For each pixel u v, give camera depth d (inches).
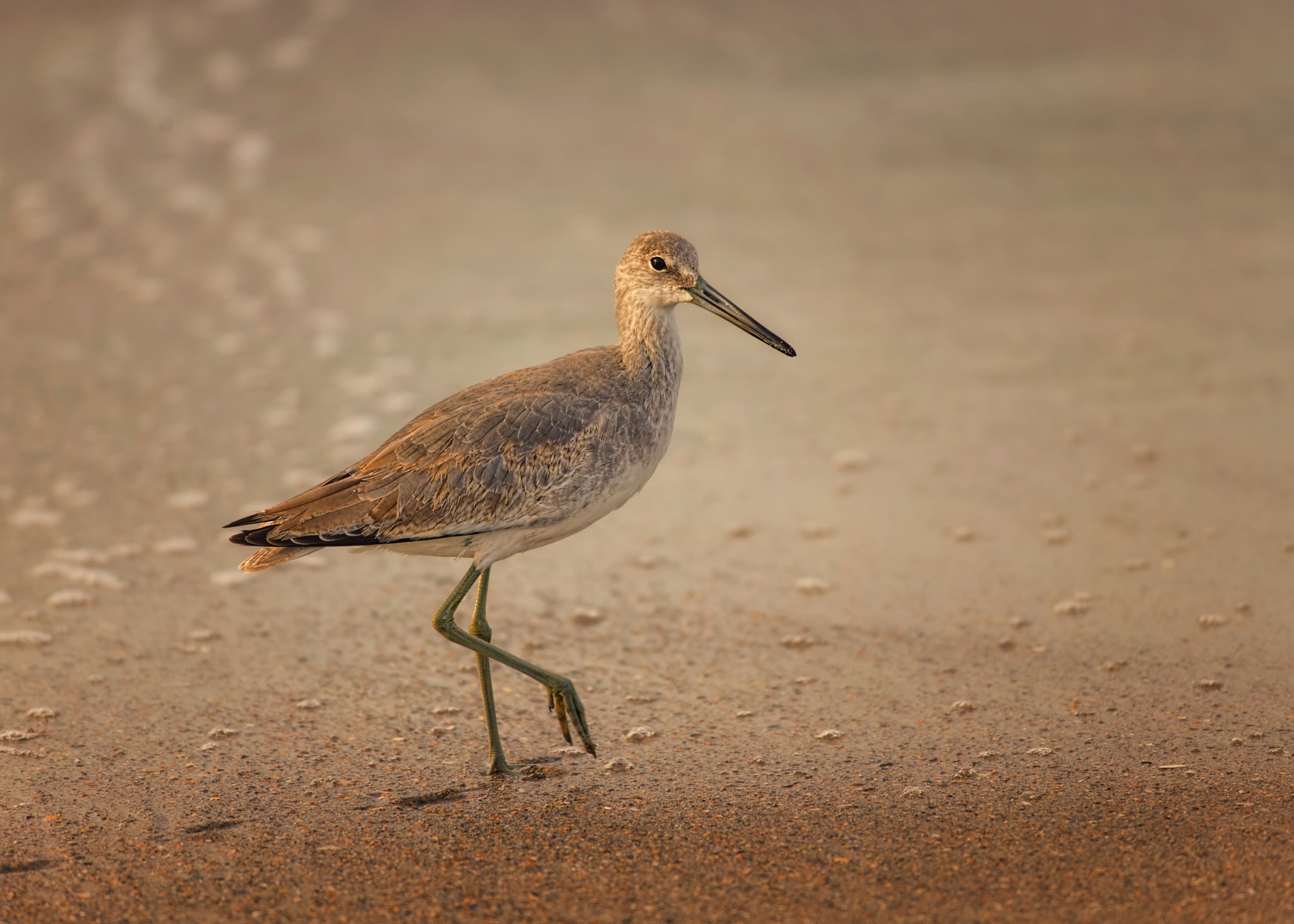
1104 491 577.6
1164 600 487.8
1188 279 805.2
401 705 435.5
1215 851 326.6
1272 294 776.9
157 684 446.3
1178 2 1445.6
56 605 500.4
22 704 431.8
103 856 342.3
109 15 1434.5
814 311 779.4
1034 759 384.8
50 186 997.2
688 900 316.2
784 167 1008.2
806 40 1321.4
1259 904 302.8
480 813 364.2
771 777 381.1
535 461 392.2
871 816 354.3
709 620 492.7
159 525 565.9
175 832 354.9
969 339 740.0
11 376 709.3
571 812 363.6
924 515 567.8
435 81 1203.2
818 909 310.2
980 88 1189.1
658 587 519.8
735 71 1232.8
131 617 493.4
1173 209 918.4
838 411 667.4
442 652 472.7
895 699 430.6
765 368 719.7
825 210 930.7
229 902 320.8
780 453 629.6
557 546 555.8
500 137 1069.8
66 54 1307.8
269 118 1127.6
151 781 385.1
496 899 319.9
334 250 877.8
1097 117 1109.7
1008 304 783.7
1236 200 929.5
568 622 494.0
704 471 616.4
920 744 398.9
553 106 1139.9
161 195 981.2
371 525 383.9
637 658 466.6
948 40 1327.5
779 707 428.8
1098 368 698.2
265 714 427.5
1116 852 329.4
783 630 484.1
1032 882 318.0
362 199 960.9
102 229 920.3
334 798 374.6
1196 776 368.2
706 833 348.5
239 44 1325.0
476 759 399.9
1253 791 357.1
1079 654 454.6
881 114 1122.7
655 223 906.1
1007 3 1440.7
